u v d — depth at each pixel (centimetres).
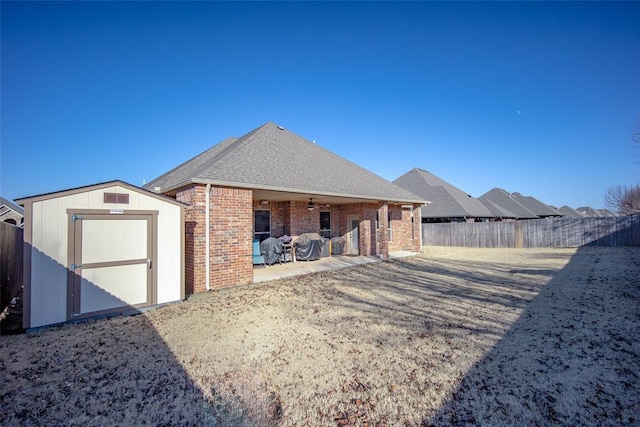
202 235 823
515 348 427
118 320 581
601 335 470
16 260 710
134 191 636
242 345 456
